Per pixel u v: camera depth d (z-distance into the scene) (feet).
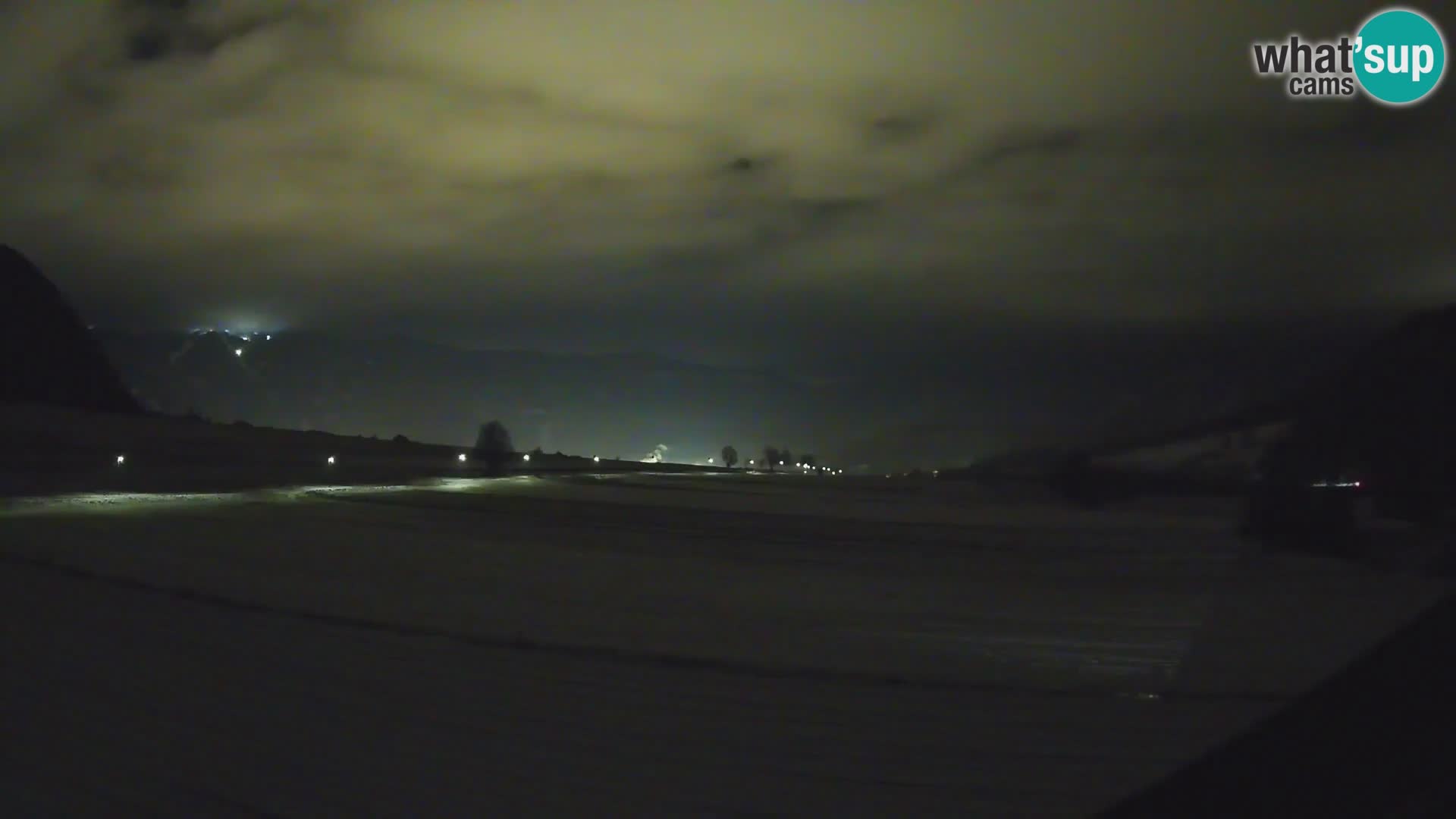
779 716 20.71
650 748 18.63
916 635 28.17
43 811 15.28
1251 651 25.89
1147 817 15.52
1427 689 17.65
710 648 26.58
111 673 22.59
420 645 26.09
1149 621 29.73
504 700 21.48
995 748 18.81
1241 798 15.93
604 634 27.91
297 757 17.79
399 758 17.87
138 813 15.28
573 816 15.55
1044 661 25.38
